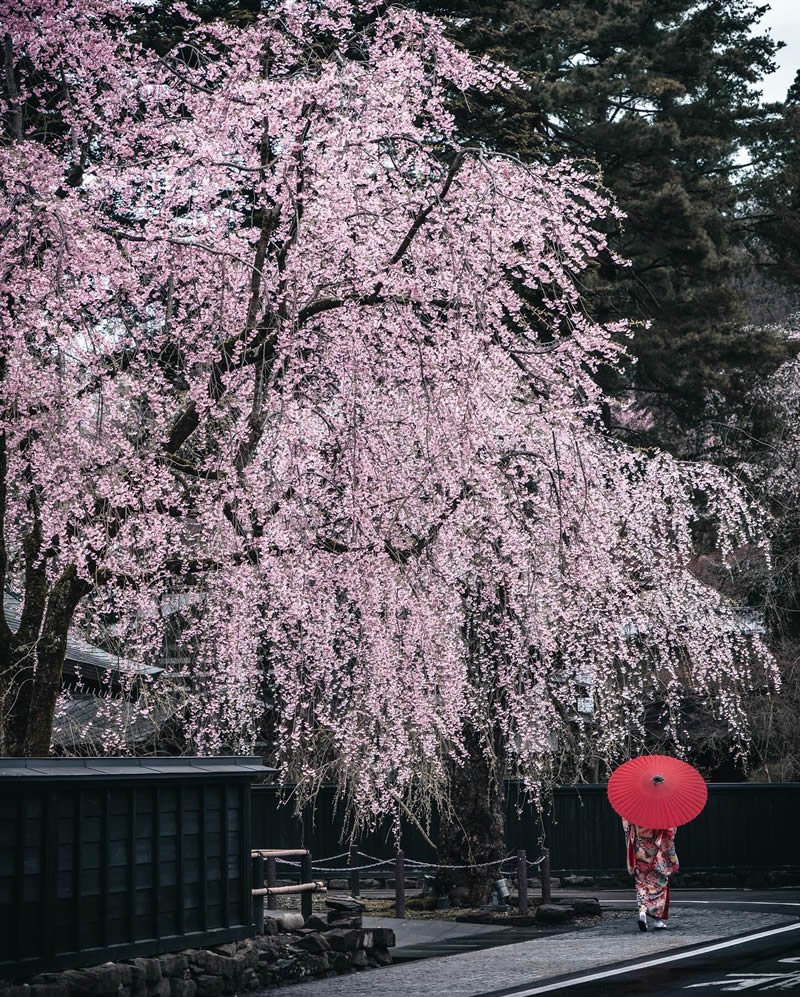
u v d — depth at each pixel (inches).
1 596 390.0
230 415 425.7
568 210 431.2
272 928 414.0
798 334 1088.2
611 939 451.8
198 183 430.6
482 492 468.1
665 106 1111.0
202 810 371.9
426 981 368.2
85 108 428.1
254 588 434.6
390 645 451.5
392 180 438.9
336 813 715.4
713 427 1074.7
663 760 472.7
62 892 317.4
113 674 526.6
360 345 425.1
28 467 418.9
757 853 753.6
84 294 386.6
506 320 547.8
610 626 615.5
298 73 437.1
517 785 701.3
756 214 1244.5
